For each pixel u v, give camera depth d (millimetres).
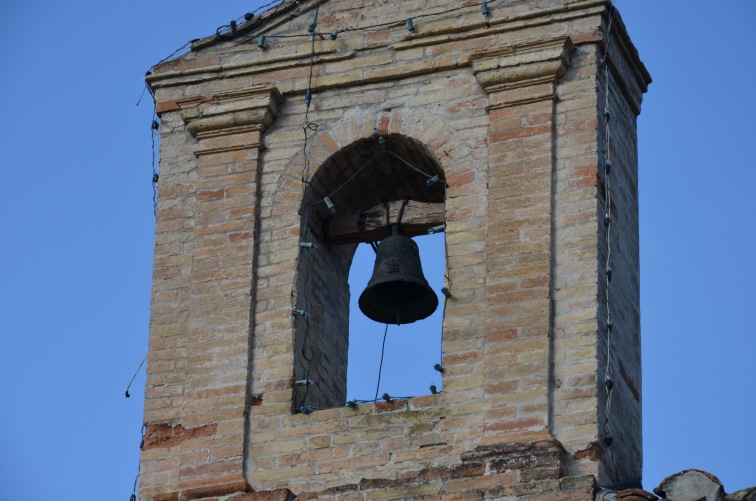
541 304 28766
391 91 30766
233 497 28469
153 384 29750
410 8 31156
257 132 30891
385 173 31047
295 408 29203
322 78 31000
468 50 30641
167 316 30156
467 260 29422
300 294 30016
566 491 27219
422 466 28312
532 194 29469
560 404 28188
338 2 31484
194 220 30703
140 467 29250
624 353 29266
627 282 29922
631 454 28922
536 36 30453
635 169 31188
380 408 28812
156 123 31484
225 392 29344
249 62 31344
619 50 30984
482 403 28453
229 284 30031
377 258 30641
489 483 27641
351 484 28125
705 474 26734
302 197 30453
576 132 29844
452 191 29875
